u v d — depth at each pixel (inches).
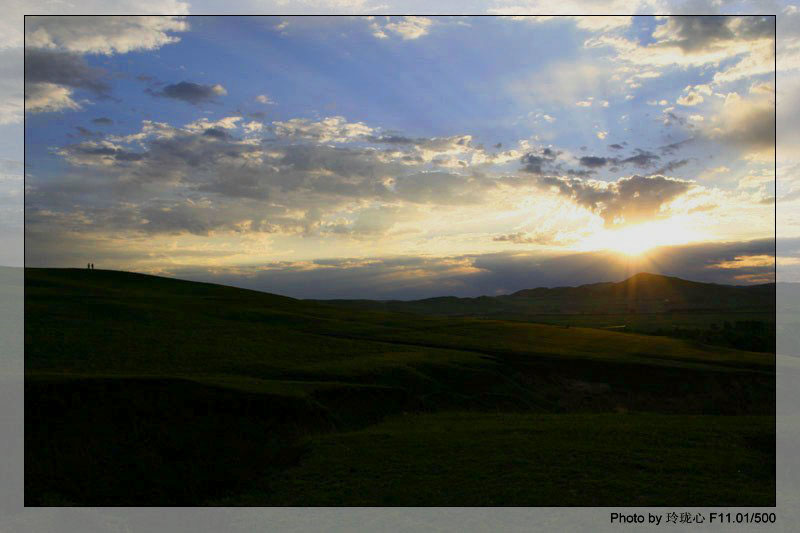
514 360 2299.5
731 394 2025.1
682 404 1959.9
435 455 1011.9
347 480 901.2
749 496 791.7
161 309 2970.0
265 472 975.0
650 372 2188.7
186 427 1182.3
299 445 1130.0
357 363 1982.0
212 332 2459.4
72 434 1070.4
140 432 1126.4
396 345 2485.2
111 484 918.4
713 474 885.2
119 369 1658.5
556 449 1031.6
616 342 2898.6
